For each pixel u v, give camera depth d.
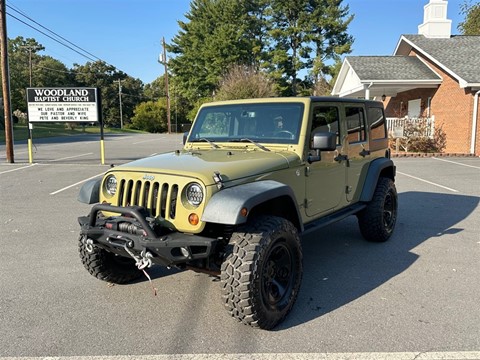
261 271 3.19
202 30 47.59
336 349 3.07
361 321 3.51
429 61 20.33
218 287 4.27
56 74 73.88
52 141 30.44
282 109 4.32
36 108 15.41
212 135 4.72
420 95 20.92
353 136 5.15
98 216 3.71
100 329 3.39
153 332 3.35
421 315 3.60
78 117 15.45
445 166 14.14
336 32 46.03
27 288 4.23
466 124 17.47
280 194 3.39
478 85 16.58
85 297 4.02
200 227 3.13
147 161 3.80
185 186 3.22
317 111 4.36
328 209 4.64
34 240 5.94
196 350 3.07
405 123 19.06
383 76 19.08
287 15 47.31
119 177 3.63
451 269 4.74
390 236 5.98
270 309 3.30
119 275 4.25
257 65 44.84
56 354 3.01
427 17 22.69
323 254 5.32
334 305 3.83
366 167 5.49
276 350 3.06
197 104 45.34
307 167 4.14
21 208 8.04
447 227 6.62
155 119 66.12
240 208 2.97
